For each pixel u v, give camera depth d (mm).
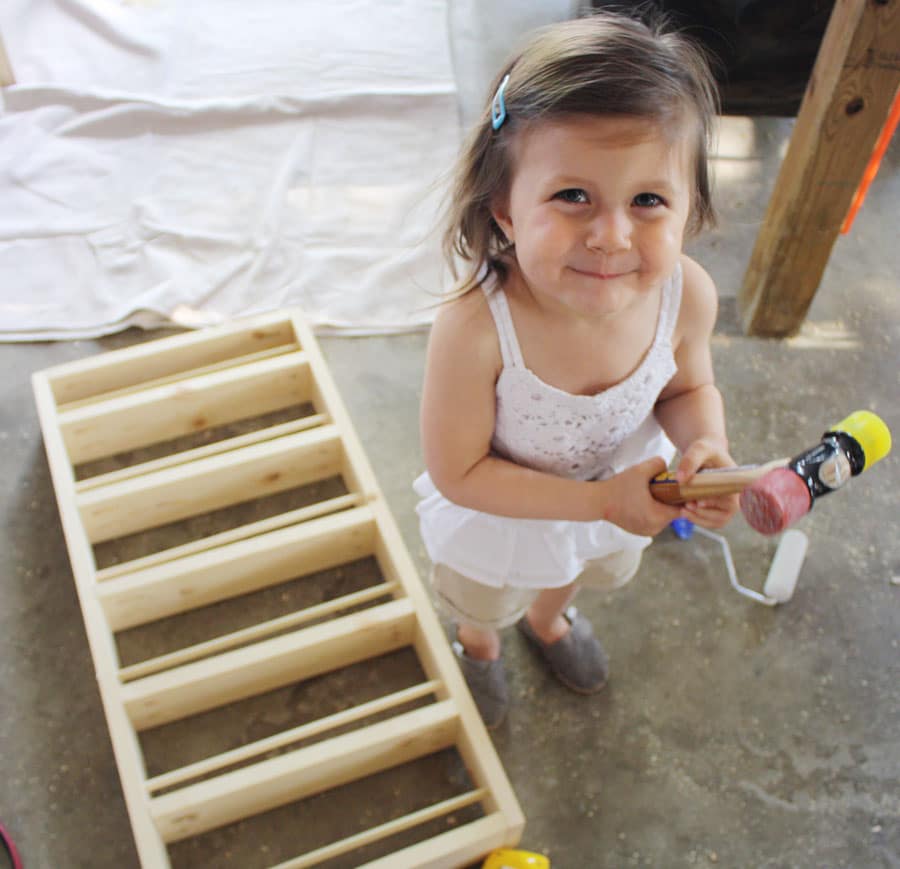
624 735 1427
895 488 1700
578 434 999
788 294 1828
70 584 1552
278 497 1648
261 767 1243
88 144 2217
